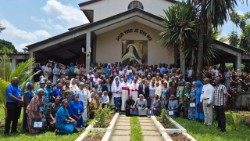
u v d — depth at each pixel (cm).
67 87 1600
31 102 1339
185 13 2261
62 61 3164
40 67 2369
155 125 1548
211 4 2073
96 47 2755
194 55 2264
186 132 1329
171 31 2280
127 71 2236
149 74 2245
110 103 1948
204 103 1569
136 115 1922
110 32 2758
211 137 1264
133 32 2756
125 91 1989
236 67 2436
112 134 1333
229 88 2208
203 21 2159
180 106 1853
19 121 1584
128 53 2748
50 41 2431
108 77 2152
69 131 1324
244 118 1694
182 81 1919
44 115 1388
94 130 1327
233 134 1362
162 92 1936
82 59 3128
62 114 1327
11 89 1316
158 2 3141
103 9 3134
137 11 2455
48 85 1535
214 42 2417
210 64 2488
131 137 1277
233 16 2183
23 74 1488
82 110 1449
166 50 2739
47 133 1330
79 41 2684
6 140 1177
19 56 2528
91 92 1816
